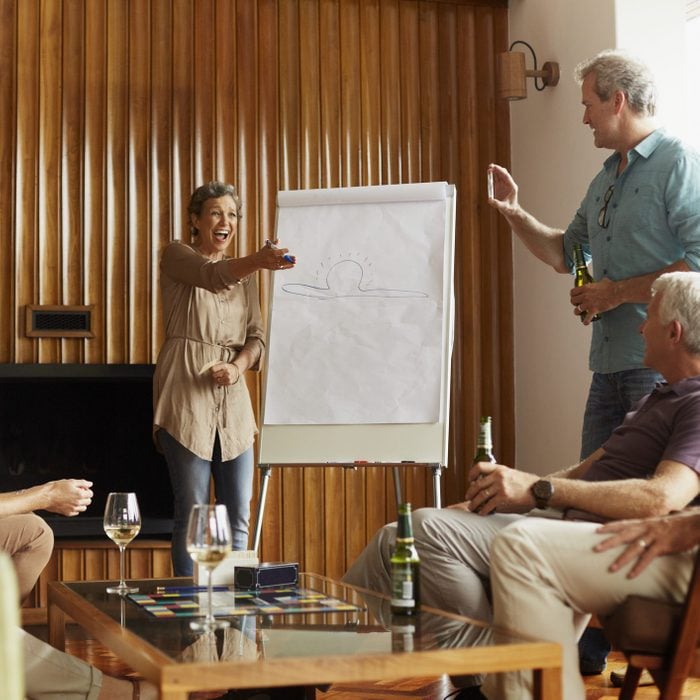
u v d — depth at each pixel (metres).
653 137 3.43
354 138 5.31
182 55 5.10
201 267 3.77
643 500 2.26
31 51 4.93
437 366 3.87
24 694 2.39
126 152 5.01
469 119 5.47
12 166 4.88
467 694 2.56
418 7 5.44
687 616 2.00
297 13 5.27
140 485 4.95
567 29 5.04
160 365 3.93
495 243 5.46
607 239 3.53
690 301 2.46
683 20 4.69
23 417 4.88
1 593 1.13
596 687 3.35
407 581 2.23
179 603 2.41
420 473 5.27
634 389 3.41
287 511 5.12
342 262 4.04
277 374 3.97
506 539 2.13
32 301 4.88
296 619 2.19
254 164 5.17
